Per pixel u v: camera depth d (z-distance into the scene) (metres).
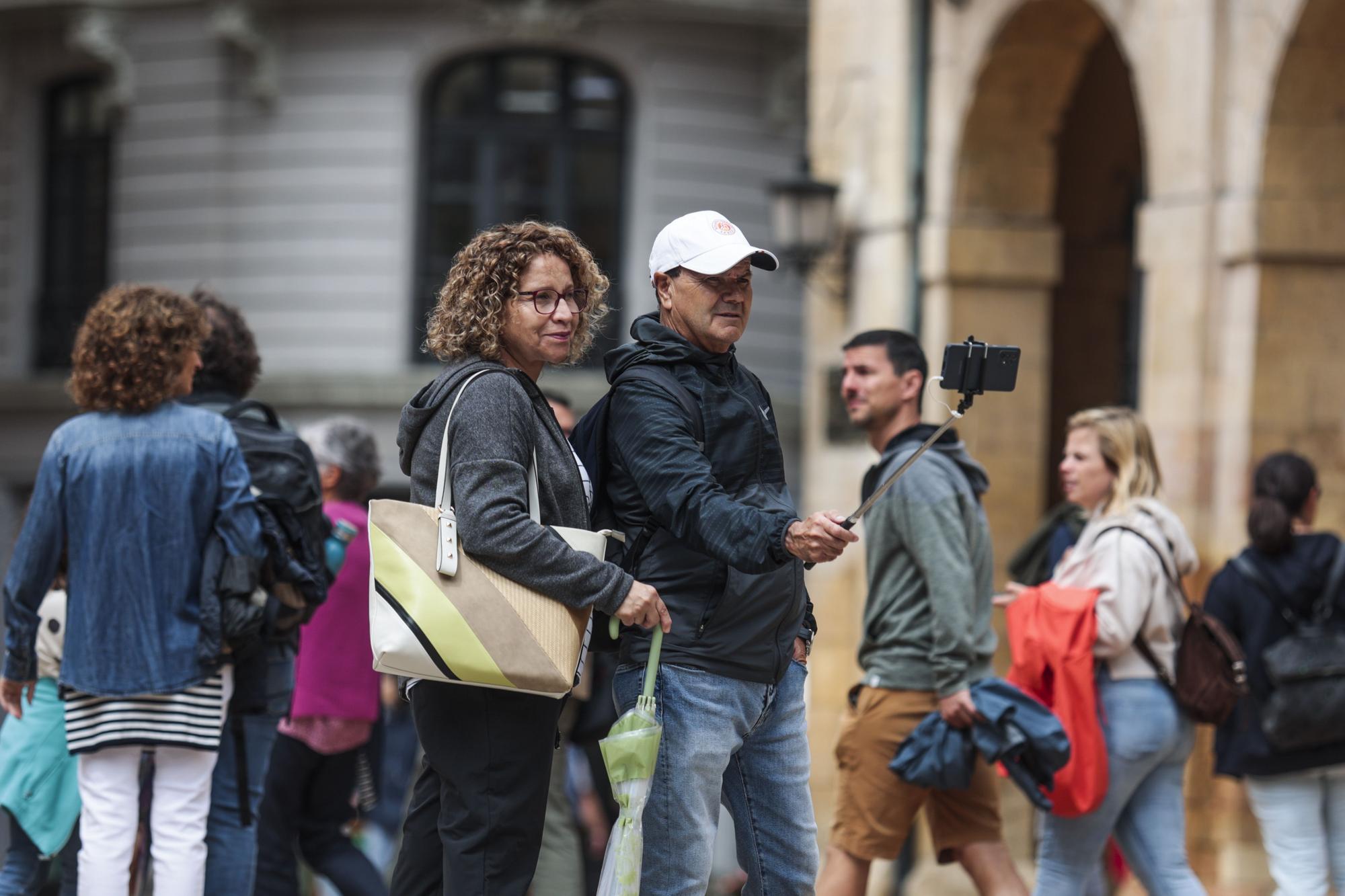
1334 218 28.56
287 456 18.02
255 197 67.25
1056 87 36.88
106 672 16.58
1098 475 20.36
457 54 66.56
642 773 13.87
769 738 15.16
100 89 70.56
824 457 42.62
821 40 42.94
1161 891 19.88
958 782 18.81
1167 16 30.44
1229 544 28.81
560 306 14.13
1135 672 19.69
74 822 18.95
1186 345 29.64
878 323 39.81
